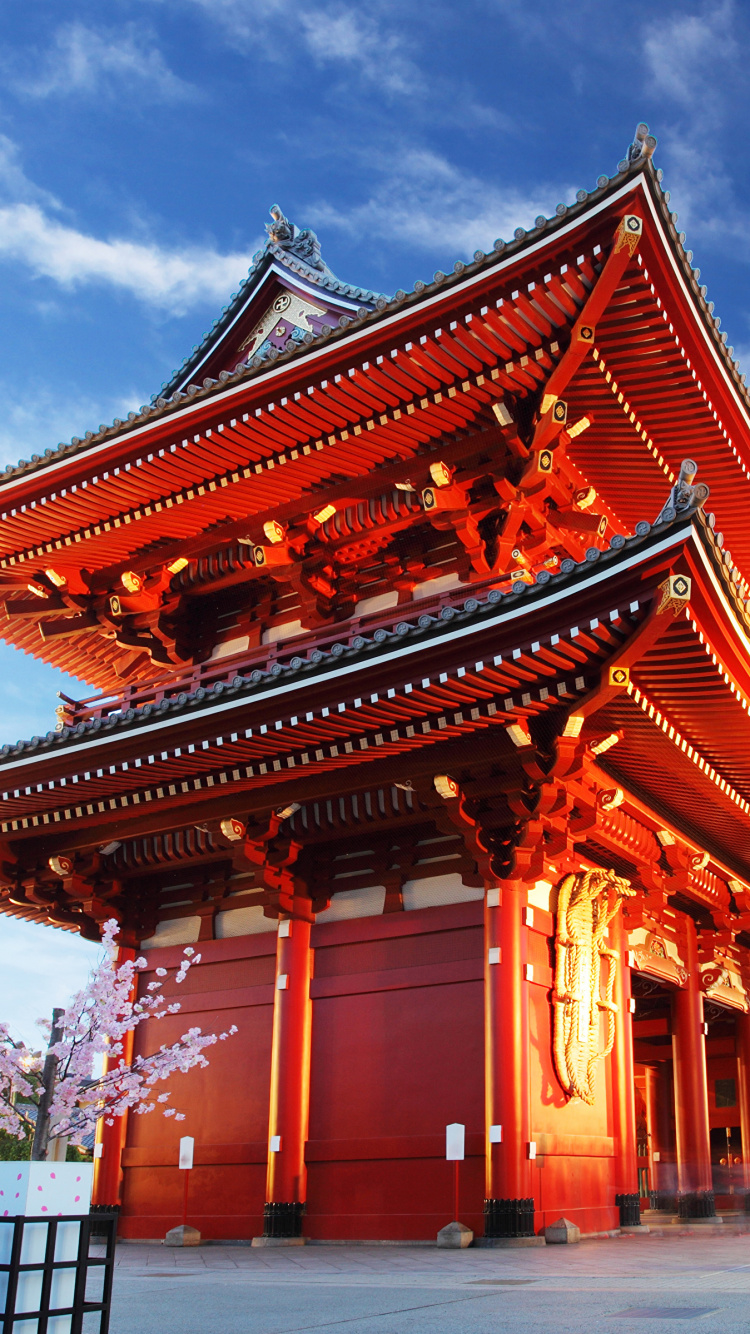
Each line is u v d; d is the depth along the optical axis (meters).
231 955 20.05
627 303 16.62
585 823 16.91
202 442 19.56
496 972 16.59
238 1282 11.84
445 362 17.48
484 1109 16.28
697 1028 23.02
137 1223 19.48
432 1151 16.61
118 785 18.48
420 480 19.28
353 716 15.66
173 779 18.31
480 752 16.25
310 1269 13.33
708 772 18.08
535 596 13.83
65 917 21.67
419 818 17.70
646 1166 28.56
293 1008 18.61
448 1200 16.30
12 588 24.56
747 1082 26.38
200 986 20.31
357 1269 13.12
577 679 14.69
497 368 17.58
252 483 20.36
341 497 20.23
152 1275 12.85
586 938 18.31
